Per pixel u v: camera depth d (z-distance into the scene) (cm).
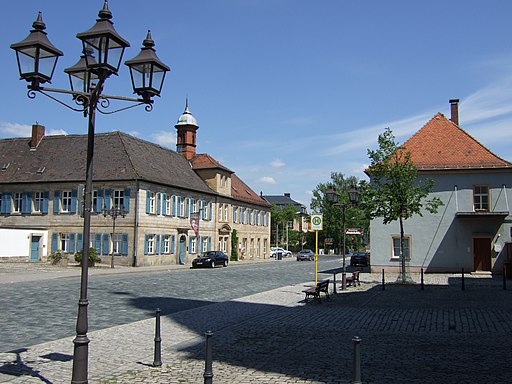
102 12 725
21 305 1712
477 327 1344
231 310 1691
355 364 611
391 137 2861
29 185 4847
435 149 3722
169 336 1212
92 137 752
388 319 1498
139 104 822
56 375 829
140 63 800
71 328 1303
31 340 1139
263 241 7700
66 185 4709
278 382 801
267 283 2830
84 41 729
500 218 3462
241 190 7225
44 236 4684
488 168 3500
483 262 3494
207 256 4669
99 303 1828
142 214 4503
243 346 1100
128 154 4753
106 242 4491
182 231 5188
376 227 3666
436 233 3569
